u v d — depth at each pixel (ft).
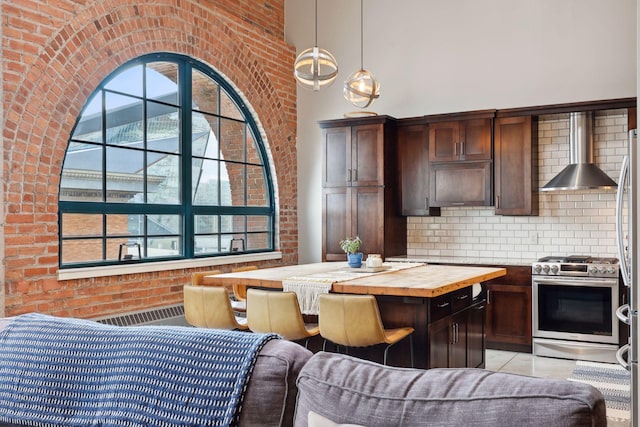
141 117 17.51
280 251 23.02
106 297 15.90
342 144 21.57
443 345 13.14
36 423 6.25
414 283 12.15
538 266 18.15
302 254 24.00
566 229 19.75
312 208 23.77
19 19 13.78
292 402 5.48
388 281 12.57
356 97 14.52
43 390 6.35
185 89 19.01
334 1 23.39
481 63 20.72
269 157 22.84
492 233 20.95
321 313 11.77
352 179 21.29
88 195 15.87
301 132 23.99
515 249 20.56
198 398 5.51
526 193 19.10
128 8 16.48
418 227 22.31
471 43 20.90
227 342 5.86
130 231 17.13
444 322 13.15
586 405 4.18
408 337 12.77
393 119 21.11
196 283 15.43
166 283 17.80
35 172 14.12
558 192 19.86
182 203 18.83
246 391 5.47
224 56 20.25
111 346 6.30
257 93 21.88
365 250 20.98
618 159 18.84
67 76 14.89
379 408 4.82
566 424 4.13
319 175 23.59
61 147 14.76
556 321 17.98
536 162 19.77
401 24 22.16
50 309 14.40
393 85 22.26
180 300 18.28
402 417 4.69
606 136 19.01
